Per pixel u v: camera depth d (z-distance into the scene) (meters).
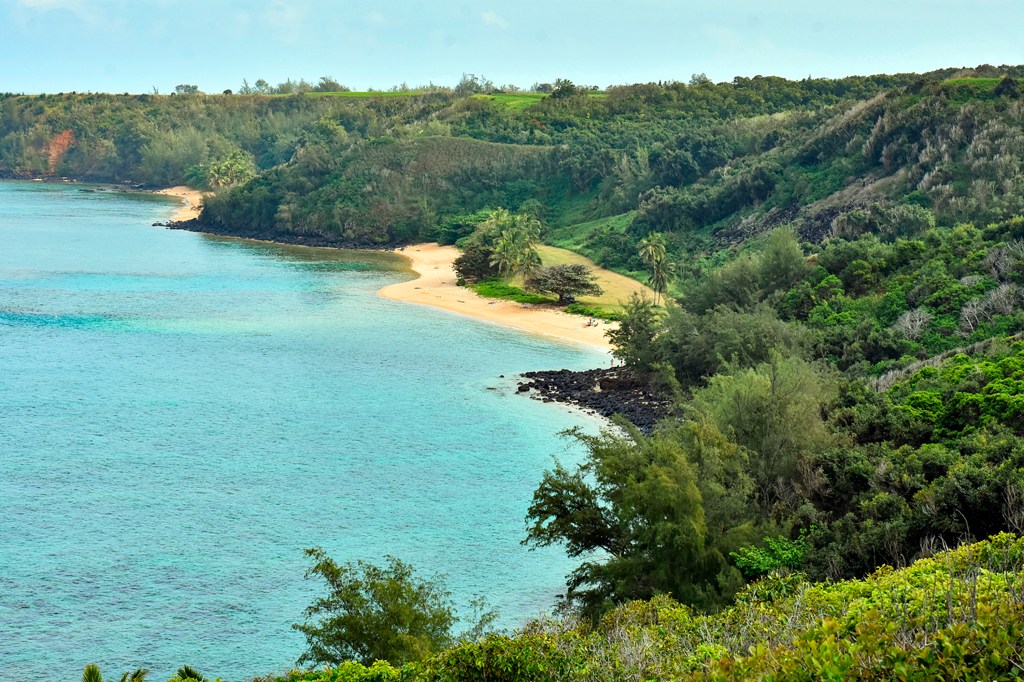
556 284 143.12
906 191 142.62
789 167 169.25
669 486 43.84
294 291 155.50
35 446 77.38
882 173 152.62
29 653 47.28
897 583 28.66
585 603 47.62
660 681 25.56
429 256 199.75
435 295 152.38
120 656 47.25
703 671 23.83
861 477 49.50
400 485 70.44
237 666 46.69
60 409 88.00
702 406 59.41
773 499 51.19
